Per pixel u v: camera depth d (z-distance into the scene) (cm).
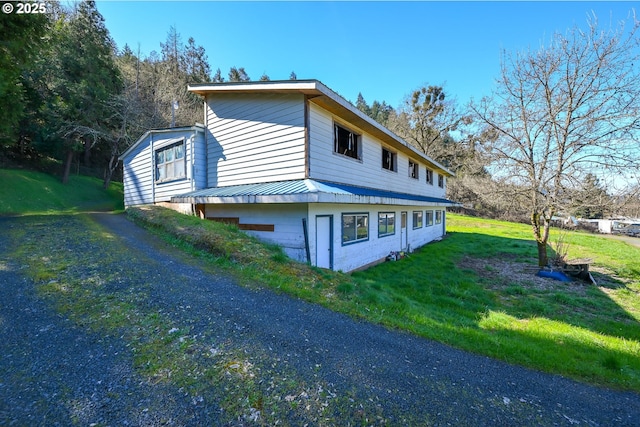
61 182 2020
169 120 2353
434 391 272
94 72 2106
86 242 686
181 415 218
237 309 401
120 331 329
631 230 2486
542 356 371
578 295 765
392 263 1070
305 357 305
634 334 543
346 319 411
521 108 1012
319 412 230
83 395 233
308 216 728
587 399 291
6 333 316
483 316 574
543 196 1016
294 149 811
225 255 610
